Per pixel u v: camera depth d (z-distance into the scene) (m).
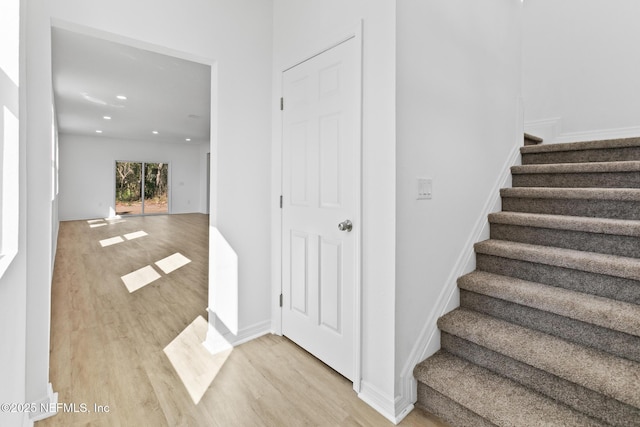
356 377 1.68
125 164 10.38
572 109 3.17
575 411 1.25
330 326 1.90
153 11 1.81
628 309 1.35
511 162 2.46
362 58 1.62
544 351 1.36
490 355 1.52
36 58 1.44
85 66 3.86
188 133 8.92
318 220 1.97
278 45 2.31
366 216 1.63
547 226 1.85
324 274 1.93
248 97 2.25
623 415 1.13
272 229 2.39
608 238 1.65
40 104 1.45
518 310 1.62
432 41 1.67
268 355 2.06
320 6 1.91
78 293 3.16
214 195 2.11
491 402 1.31
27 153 1.42
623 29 2.87
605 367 1.24
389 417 1.50
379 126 1.54
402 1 1.48
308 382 1.77
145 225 8.39
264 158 2.35
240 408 1.56
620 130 2.90
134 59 3.66
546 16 3.32
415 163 1.58
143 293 3.18
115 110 6.12
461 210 1.92
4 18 1.07
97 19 1.63
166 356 2.03
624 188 1.89
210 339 2.12
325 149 1.91
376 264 1.58
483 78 2.09
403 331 1.54
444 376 1.49
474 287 1.77
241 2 2.19
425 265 1.66
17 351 1.15
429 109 1.66
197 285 3.45
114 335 2.29
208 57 2.04
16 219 1.14
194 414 1.52
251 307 2.31
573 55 3.15
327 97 1.88
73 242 5.87
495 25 2.21
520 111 2.56
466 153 1.95
